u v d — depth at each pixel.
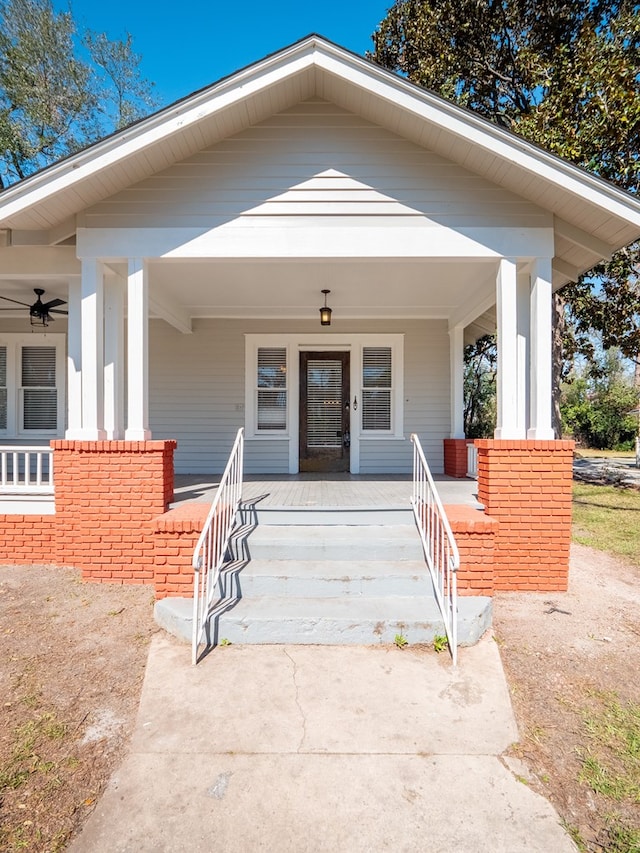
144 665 3.62
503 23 11.98
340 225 5.43
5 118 15.74
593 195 4.86
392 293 7.85
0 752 2.73
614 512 9.50
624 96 8.58
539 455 5.07
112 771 2.60
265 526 5.05
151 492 5.21
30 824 2.27
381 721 2.98
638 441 16.69
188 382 9.38
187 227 5.43
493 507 5.07
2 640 3.98
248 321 9.40
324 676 3.44
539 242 5.41
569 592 5.09
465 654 3.75
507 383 5.38
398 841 2.19
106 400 6.05
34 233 5.68
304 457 9.48
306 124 5.44
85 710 3.11
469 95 12.75
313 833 2.23
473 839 2.20
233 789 2.48
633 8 10.18
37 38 16.02
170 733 2.88
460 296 8.04
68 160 4.87
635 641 4.02
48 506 5.79
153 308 7.61
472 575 4.49
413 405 9.39
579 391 30.05
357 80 4.84
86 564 5.25
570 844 2.17
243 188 5.44
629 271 11.16
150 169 5.34
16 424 9.60
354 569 4.49
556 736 2.88
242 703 3.15
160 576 4.41
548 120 9.59
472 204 5.42
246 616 3.91
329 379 9.50
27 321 9.58
